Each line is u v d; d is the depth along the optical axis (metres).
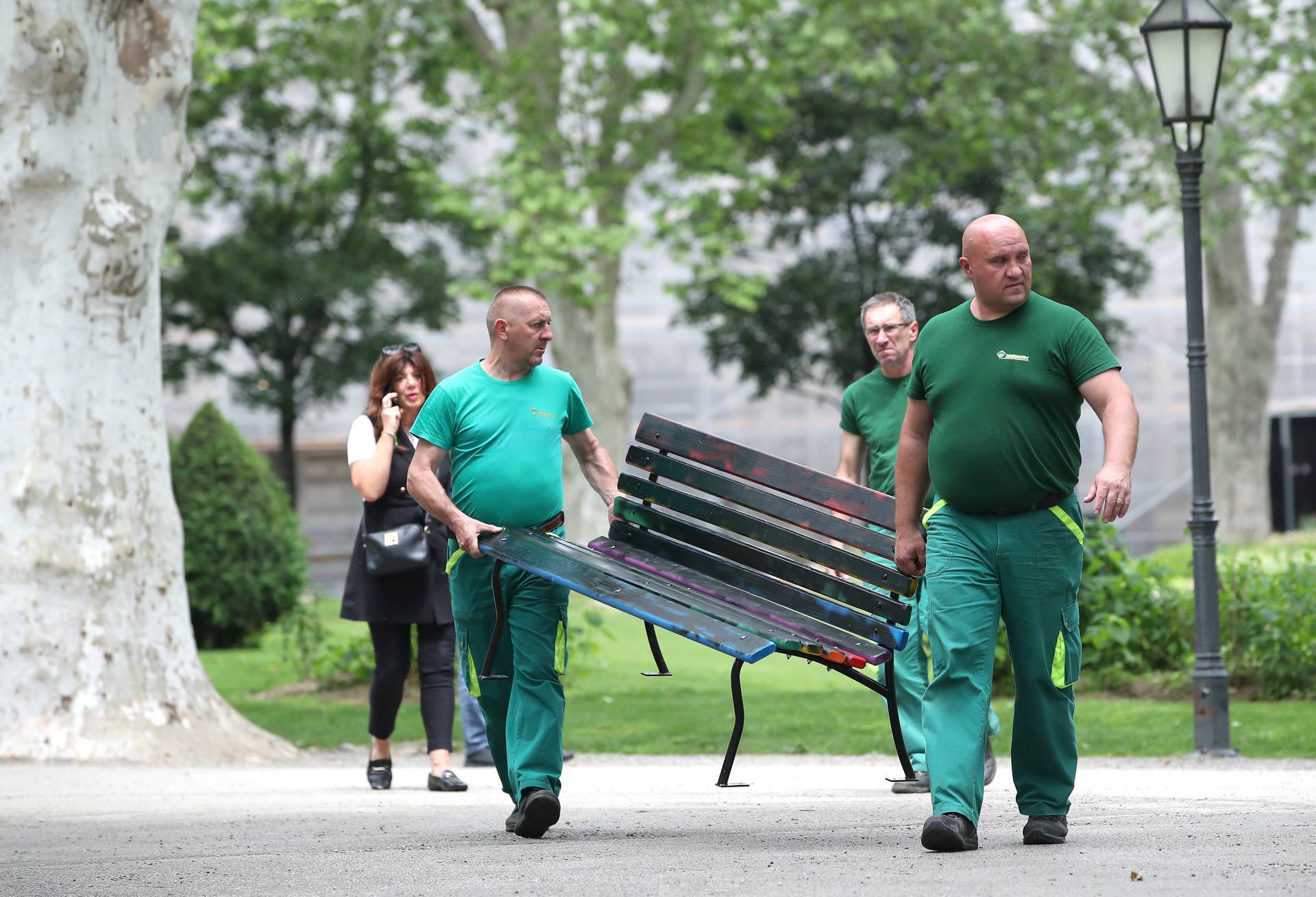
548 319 19.33
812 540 19.05
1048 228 94.12
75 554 33.50
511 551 18.11
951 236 112.19
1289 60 83.69
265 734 34.78
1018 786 17.06
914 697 24.16
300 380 108.75
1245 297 101.69
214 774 30.12
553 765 18.77
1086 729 34.78
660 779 27.97
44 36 32.56
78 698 33.12
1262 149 85.56
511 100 79.62
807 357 119.44
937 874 14.40
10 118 33.09
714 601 17.94
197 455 61.00
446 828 20.30
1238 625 41.00
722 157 81.56
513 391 19.38
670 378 133.38
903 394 24.80
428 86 98.38
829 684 46.09
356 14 82.81
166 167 34.69
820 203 114.44
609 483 20.38
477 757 31.64
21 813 23.75
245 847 18.66
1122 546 43.28
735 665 17.39
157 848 18.75
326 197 108.44
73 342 33.66
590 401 83.06
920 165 97.50
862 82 98.69
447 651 26.67
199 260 104.69
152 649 34.16
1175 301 130.12
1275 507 133.75
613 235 74.06
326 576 125.25
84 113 33.44
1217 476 102.19
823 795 24.39
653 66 87.44
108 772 30.61
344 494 127.62
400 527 26.11
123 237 33.91
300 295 104.25
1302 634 39.12
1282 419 133.62
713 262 79.12
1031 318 16.41
